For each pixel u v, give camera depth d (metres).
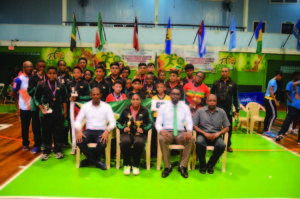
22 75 4.48
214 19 14.11
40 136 4.60
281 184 3.43
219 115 3.93
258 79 12.04
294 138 6.08
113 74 5.05
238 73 11.91
